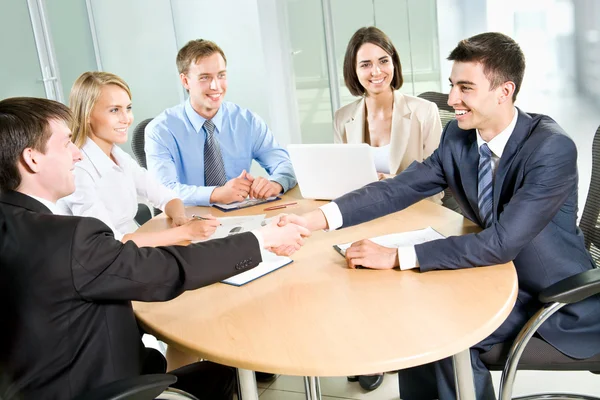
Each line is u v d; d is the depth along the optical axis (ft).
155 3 17.63
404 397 6.77
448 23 16.08
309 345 4.43
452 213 7.16
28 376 4.27
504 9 15.71
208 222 6.96
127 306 4.73
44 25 16.33
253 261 5.25
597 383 7.87
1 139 4.43
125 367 4.57
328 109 17.30
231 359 4.39
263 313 5.04
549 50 15.74
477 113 5.84
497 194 5.97
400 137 9.63
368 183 7.67
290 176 9.15
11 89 15.58
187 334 4.80
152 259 4.66
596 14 15.05
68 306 4.29
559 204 5.59
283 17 16.90
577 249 5.85
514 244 5.45
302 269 5.91
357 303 5.04
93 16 17.89
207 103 9.57
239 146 10.07
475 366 5.67
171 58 17.93
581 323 5.55
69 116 4.83
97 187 7.77
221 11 17.26
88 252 4.32
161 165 9.43
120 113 7.86
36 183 4.62
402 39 16.42
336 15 16.65
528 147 5.73
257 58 17.33
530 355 5.59
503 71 5.66
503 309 4.72
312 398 6.67
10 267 4.21
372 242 5.94
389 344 4.33
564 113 15.99
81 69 17.67
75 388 4.33
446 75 16.47
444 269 5.57
